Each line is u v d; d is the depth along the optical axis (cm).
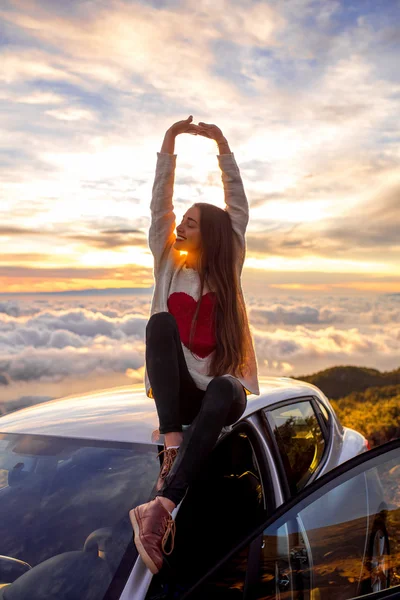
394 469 169
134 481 212
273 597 159
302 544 164
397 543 154
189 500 209
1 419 275
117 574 181
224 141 270
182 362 231
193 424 205
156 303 257
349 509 171
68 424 252
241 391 223
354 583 162
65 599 177
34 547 197
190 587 173
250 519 237
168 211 264
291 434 306
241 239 264
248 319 259
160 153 267
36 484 220
